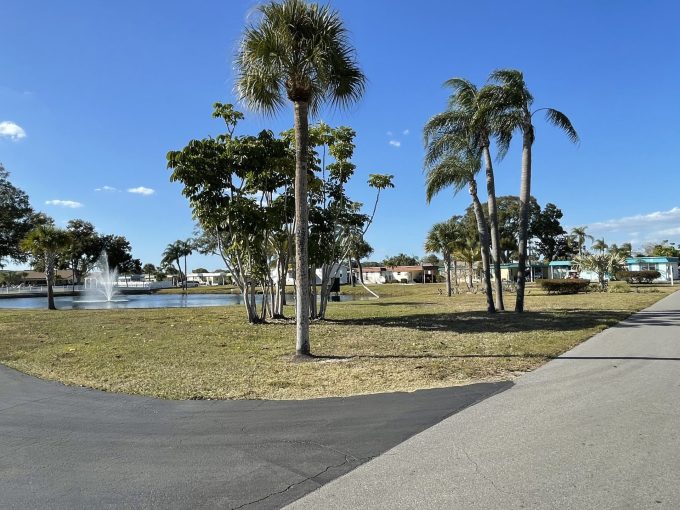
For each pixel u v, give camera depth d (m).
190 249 72.88
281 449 4.80
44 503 3.77
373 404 6.27
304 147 9.93
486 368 8.33
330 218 16.78
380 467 4.32
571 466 4.20
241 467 4.39
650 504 3.54
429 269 87.31
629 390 6.64
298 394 6.85
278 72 9.66
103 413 6.03
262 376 8.01
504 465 4.27
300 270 9.75
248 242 15.38
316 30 9.48
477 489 3.84
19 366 8.95
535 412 5.76
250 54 9.60
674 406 5.84
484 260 20.02
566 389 6.79
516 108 18.48
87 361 9.41
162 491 3.95
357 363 9.02
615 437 4.86
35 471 4.36
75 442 5.05
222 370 8.52
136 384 7.48
